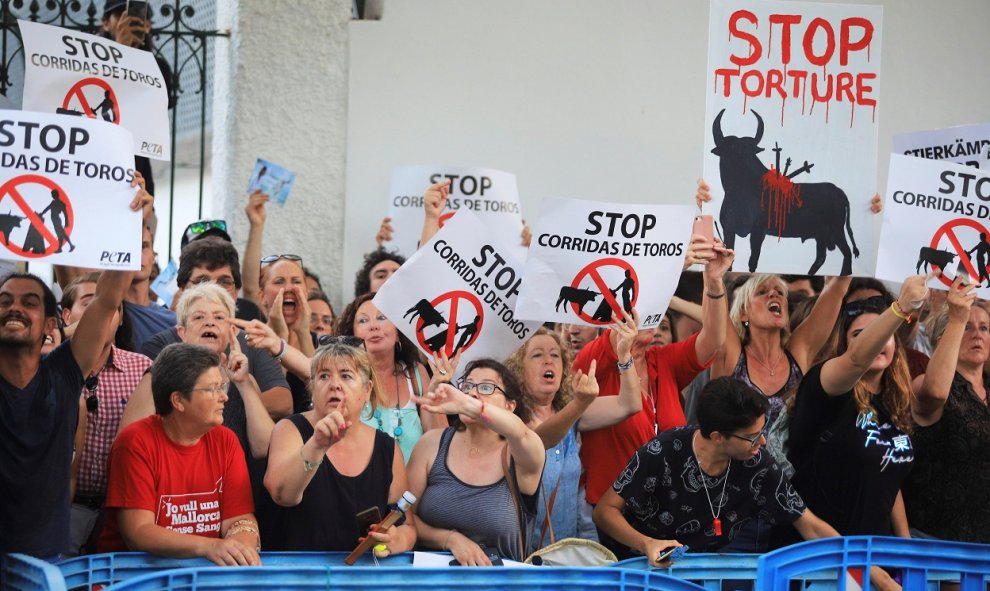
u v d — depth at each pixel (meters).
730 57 14.16
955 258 13.93
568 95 20.80
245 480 11.13
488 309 13.32
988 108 21.44
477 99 20.70
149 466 10.68
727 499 11.52
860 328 13.13
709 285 13.97
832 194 14.23
